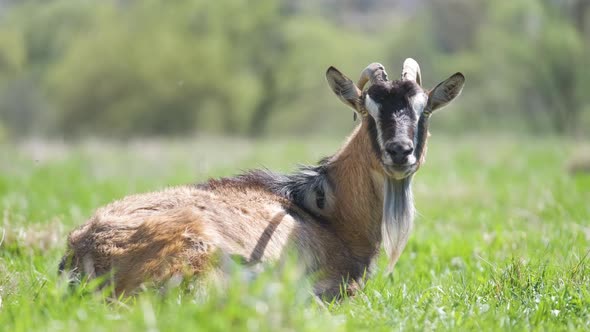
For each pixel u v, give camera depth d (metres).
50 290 20.16
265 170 27.33
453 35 187.50
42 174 63.09
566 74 171.12
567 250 30.53
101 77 189.38
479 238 34.97
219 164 74.44
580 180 54.19
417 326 19.84
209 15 196.38
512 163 71.88
